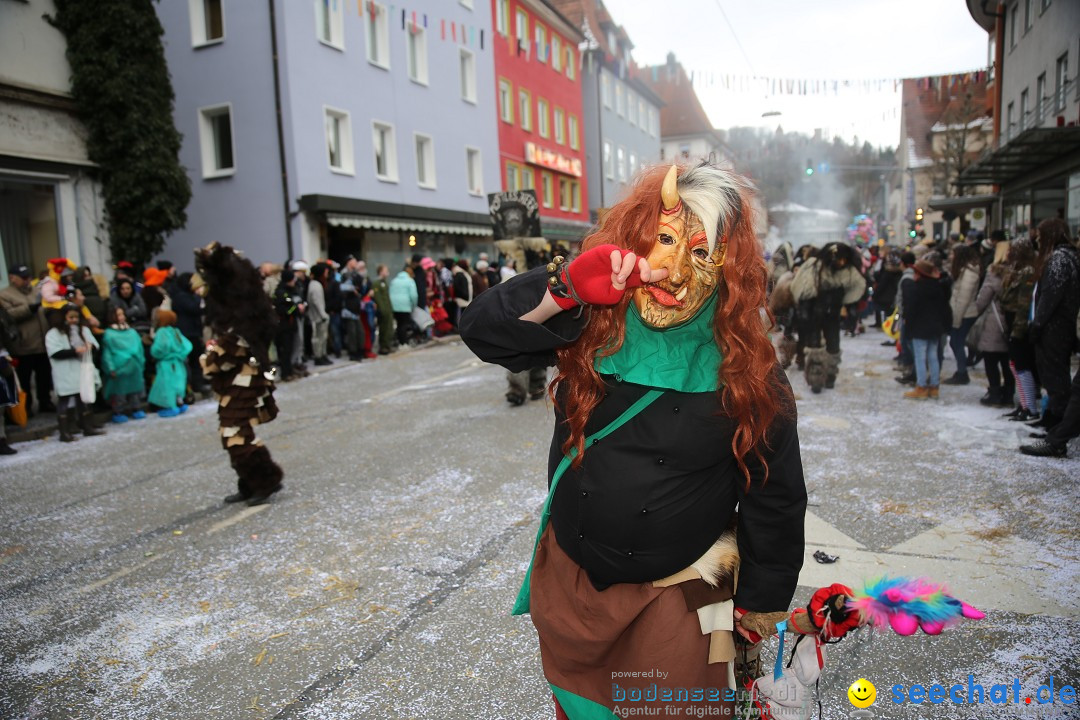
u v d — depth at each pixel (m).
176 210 13.00
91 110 12.14
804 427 6.57
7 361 6.98
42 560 4.36
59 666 3.12
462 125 23.72
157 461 6.61
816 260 8.07
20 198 11.47
